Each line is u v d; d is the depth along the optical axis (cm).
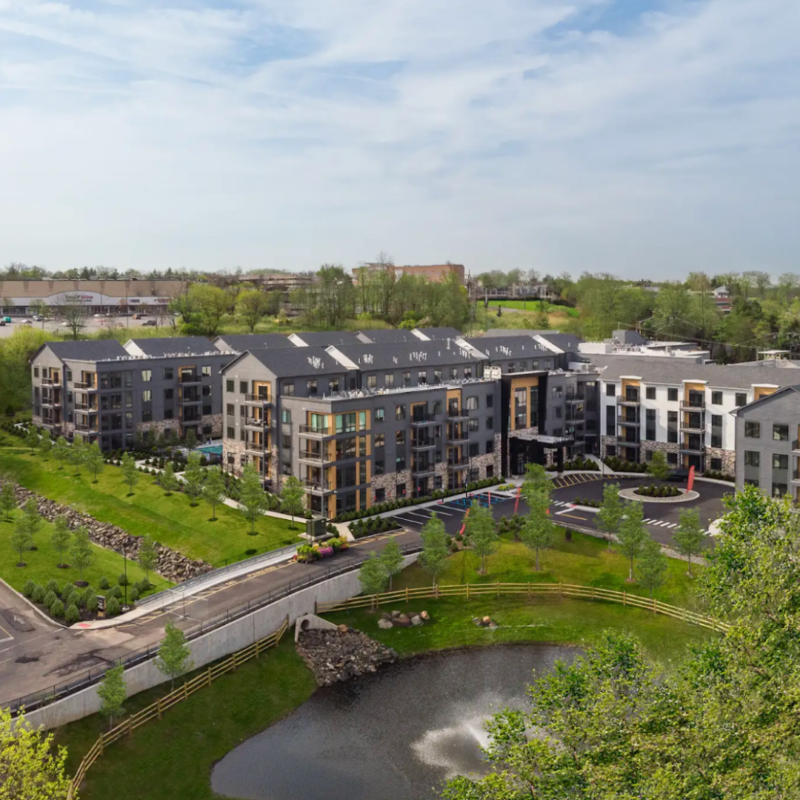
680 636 6219
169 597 6594
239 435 9969
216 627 5944
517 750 3228
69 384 11806
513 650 6341
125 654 5497
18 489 10188
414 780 4772
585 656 6075
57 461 10894
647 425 11288
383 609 6975
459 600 7094
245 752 5097
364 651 6347
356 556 7538
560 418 11625
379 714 5512
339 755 5038
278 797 4619
